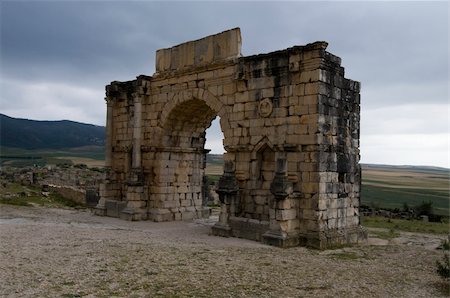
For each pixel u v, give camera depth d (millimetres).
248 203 26266
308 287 14961
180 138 33938
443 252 22484
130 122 35125
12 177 59625
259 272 16781
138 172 32969
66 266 16641
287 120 24344
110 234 25141
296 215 23594
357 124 26312
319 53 23234
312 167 23266
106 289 13938
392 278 16781
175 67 31391
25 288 13703
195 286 14578
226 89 27656
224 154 27344
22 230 24969
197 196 35500
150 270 16484
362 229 26031
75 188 47438
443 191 92312
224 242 23750
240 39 27438
